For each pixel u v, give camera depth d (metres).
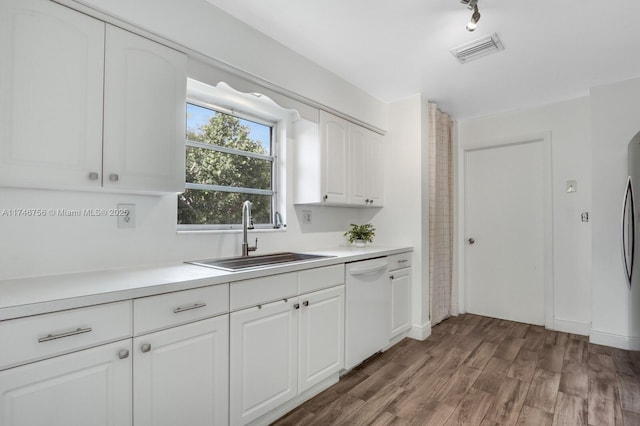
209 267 1.70
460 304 3.83
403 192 3.15
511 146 3.57
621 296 2.73
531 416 1.79
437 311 3.37
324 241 2.96
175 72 1.62
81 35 1.31
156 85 1.54
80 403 1.07
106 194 1.62
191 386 1.36
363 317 2.37
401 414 1.81
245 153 2.45
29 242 1.39
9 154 1.15
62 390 1.04
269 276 1.69
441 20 1.93
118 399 1.15
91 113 1.34
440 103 3.31
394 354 2.62
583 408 1.86
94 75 1.34
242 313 1.56
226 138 2.34
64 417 1.04
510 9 1.81
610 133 2.79
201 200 2.16
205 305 1.41
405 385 2.12
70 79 1.28
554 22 1.93
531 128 3.39
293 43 2.17
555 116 3.25
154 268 1.66
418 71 2.59
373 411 1.83
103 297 1.11
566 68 2.53
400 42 2.17
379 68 2.54
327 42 2.17
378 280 2.55
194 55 1.70
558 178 3.21
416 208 3.05
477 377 2.23
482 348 2.75
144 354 1.22
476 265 3.78
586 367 2.37
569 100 3.17
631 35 2.07
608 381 2.16
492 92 3.02
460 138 3.86
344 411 1.83
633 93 2.70
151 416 1.24
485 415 1.80
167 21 1.56
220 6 1.79
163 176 1.57
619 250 2.74
